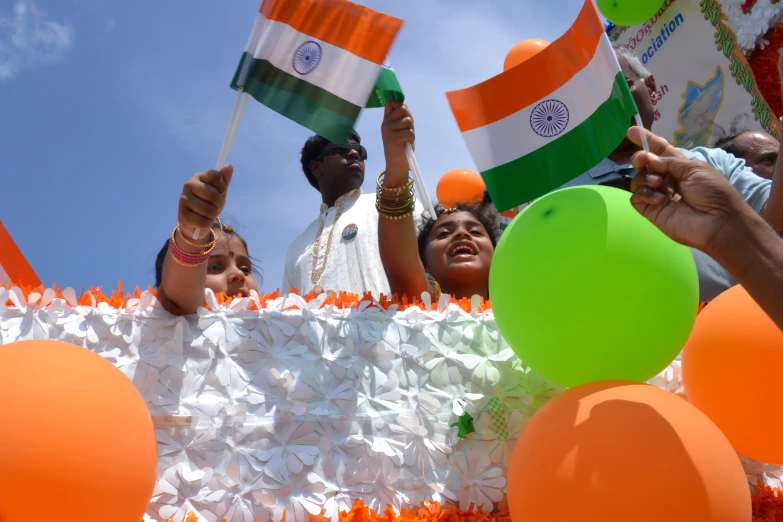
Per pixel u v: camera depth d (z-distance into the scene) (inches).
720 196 73.1
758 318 94.8
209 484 96.0
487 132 107.6
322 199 192.4
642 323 88.4
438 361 109.6
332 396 103.3
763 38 227.6
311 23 112.7
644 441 78.6
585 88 103.0
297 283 183.0
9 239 121.0
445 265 141.6
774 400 92.2
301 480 98.7
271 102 109.3
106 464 72.7
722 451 80.6
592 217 90.9
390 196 125.6
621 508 76.0
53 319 98.8
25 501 68.7
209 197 95.2
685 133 234.5
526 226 95.4
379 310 111.1
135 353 99.6
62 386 73.7
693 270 94.8
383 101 127.1
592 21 100.8
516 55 181.9
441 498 103.3
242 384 101.3
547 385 111.6
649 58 250.1
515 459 87.0
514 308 93.2
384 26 111.7
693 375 100.5
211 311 103.6
